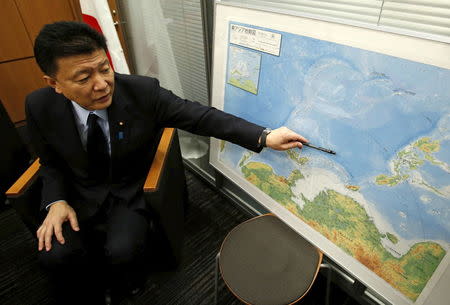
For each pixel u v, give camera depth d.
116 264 1.05
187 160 1.97
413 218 0.68
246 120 1.02
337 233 0.86
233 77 1.01
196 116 1.01
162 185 1.06
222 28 0.98
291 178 0.95
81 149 1.00
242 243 1.00
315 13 0.77
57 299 1.28
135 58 2.05
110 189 1.11
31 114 0.97
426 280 0.70
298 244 0.98
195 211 1.69
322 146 0.82
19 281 1.37
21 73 2.39
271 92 0.91
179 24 1.47
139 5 1.71
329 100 0.76
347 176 0.78
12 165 1.82
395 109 0.64
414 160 0.64
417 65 0.59
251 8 0.86
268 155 1.00
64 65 0.73
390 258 0.75
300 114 0.84
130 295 1.28
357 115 0.71
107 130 1.00
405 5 0.61
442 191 0.62
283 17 0.79
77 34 0.73
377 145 0.69
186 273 1.37
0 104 1.76
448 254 0.65
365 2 0.67
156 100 1.04
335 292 1.24
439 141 0.59
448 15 0.56
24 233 1.60
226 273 0.91
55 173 1.09
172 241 1.24
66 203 1.05
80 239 1.07
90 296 1.28
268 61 0.88
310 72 0.78
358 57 0.67
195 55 1.48
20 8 2.22
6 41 2.24
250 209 1.58
